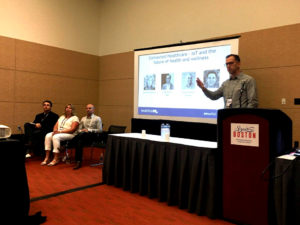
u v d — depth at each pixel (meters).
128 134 3.71
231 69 3.26
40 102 5.90
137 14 6.21
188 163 2.71
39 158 5.16
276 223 2.05
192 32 5.27
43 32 5.91
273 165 2.13
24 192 2.16
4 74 5.32
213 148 2.50
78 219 2.42
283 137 2.29
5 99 5.35
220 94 3.52
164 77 4.88
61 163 4.74
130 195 3.14
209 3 5.03
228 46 4.09
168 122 4.36
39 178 3.75
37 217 2.30
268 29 4.31
